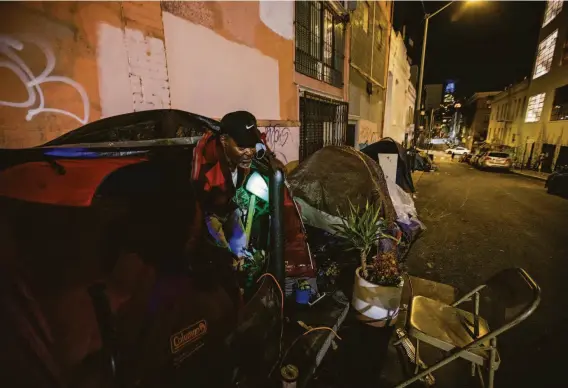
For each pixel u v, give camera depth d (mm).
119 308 1292
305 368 2613
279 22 5379
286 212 3021
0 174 1198
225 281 1871
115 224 1385
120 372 1248
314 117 7504
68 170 1354
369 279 3369
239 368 1831
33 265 1140
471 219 7812
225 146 1945
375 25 12109
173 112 2441
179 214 1654
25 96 2086
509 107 28531
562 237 6422
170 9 3160
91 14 2428
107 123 2201
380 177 4848
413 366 2854
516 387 2627
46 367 1114
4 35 1956
